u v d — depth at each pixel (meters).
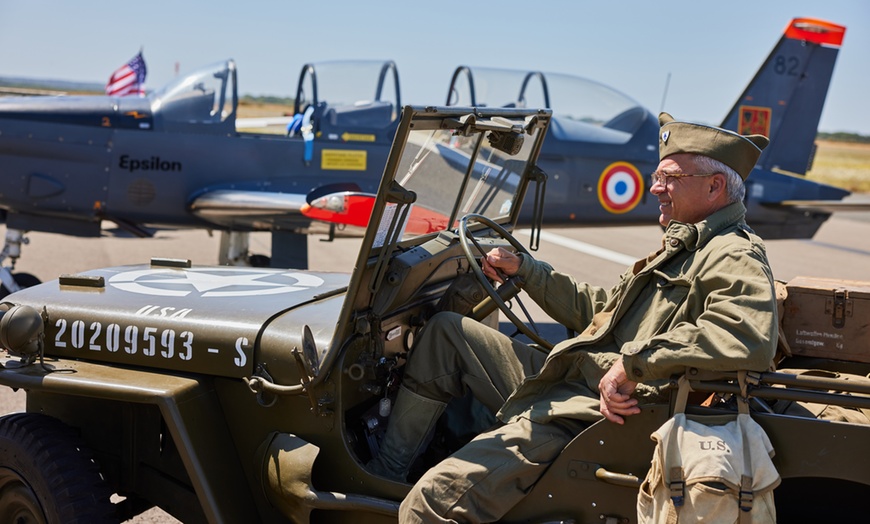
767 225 11.41
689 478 2.03
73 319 2.75
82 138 8.29
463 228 2.76
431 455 2.81
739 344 2.08
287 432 2.53
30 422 2.73
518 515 2.38
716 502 1.99
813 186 11.30
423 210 2.81
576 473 2.30
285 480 2.43
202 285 3.09
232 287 3.07
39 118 8.22
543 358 2.77
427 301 2.93
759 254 2.24
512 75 10.10
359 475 2.47
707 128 2.39
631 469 2.25
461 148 2.86
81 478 2.60
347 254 11.75
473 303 2.94
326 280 3.29
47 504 2.57
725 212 2.37
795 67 11.38
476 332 2.66
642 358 2.15
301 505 2.41
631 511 2.25
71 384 2.49
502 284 2.90
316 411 2.41
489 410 2.85
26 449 2.64
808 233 11.51
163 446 2.77
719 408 2.20
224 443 2.57
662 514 2.06
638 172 10.18
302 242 8.72
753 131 11.48
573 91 10.14
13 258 8.36
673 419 2.12
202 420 2.51
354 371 2.46
